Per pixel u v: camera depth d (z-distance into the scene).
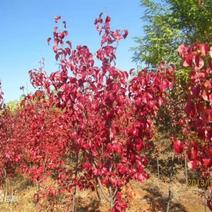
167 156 18.53
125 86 5.87
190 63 3.80
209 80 3.79
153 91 5.51
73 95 6.34
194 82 3.91
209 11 19.78
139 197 14.33
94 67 6.23
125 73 5.89
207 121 3.76
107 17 5.97
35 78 9.14
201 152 4.02
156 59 21.12
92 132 6.26
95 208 12.34
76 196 12.97
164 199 14.70
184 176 17.62
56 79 6.39
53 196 11.23
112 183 5.98
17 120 14.77
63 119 8.10
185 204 14.45
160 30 22.17
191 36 20.94
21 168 13.48
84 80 6.28
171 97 12.43
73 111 6.41
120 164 5.93
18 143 13.49
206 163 3.90
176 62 20.05
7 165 14.35
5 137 14.09
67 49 6.41
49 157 10.61
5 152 13.55
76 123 6.50
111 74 5.89
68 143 9.88
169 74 5.49
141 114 5.68
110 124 5.99
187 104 4.00
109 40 5.98
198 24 20.17
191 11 19.97
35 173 10.66
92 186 8.66
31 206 12.52
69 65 6.36
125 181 6.18
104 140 6.05
